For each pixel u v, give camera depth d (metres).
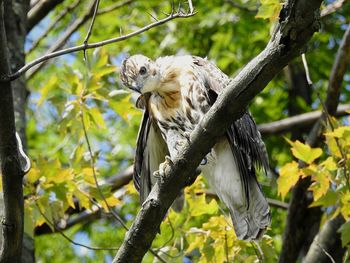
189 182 11.10
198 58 10.95
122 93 11.68
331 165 10.55
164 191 8.63
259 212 10.27
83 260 18.81
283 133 16.11
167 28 19.22
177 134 10.66
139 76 10.70
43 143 18.69
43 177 10.84
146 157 10.77
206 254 11.15
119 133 18.72
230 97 7.97
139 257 8.83
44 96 12.15
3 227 8.42
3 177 8.24
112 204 11.48
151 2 19.23
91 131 18.28
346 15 18.97
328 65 18.67
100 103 12.50
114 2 19.03
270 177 10.79
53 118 18.36
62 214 11.04
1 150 8.14
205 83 10.60
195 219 13.35
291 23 7.23
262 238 10.88
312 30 7.27
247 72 7.81
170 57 11.03
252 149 10.33
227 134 10.23
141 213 8.69
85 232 19.02
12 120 8.02
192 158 8.45
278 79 19.22
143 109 11.01
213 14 18.75
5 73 7.79
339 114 14.38
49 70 19.03
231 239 11.16
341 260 12.80
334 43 18.92
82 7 19.83
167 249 11.21
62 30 19.91
